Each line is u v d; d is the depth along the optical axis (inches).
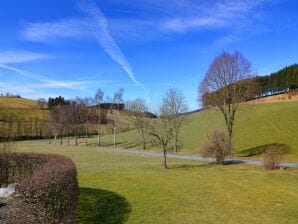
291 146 2188.7
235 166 1558.8
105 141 4003.4
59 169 545.6
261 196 840.9
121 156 2299.5
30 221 426.9
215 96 2228.1
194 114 3969.0
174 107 2898.6
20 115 6279.5
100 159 2074.3
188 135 3144.7
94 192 880.9
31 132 5300.2
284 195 853.2
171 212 679.1
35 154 954.1
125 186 975.0
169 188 944.9
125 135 4124.0
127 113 4269.2
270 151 1445.6
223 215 661.3
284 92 4185.5
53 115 4608.8
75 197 635.5
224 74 2206.0
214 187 965.2
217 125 3174.2
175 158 2095.2
